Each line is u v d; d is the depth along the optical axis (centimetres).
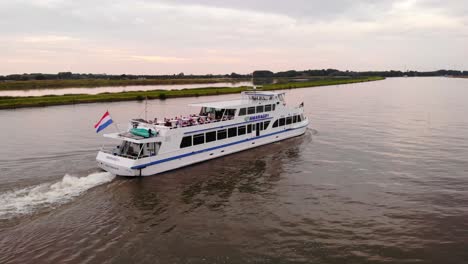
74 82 16575
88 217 2117
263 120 3912
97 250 1764
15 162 3111
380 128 5097
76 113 6325
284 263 1680
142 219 2119
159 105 7744
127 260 1684
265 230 2002
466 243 1856
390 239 1903
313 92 12175
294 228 2027
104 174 2817
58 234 1905
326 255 1748
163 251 1773
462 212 2228
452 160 3378
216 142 3412
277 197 2492
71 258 1686
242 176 2944
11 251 1727
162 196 2484
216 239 1897
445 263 1683
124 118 5869
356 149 3838
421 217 2164
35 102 7344
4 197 2348
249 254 1755
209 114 3653
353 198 2467
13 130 4656
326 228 2028
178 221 2106
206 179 2861
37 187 2527
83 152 3491
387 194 2536
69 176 2759
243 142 3709
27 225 1988
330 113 6738
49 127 4897
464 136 4500
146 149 2898
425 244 1852
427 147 3916
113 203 2336
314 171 3075
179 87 14862
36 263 1639
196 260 1698
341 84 18088
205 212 2238
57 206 2245
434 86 17900
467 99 9788
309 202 2403
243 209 2289
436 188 2644
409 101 9156
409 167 3167
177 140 3048
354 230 2003
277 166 3225
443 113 6719
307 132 4791
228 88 12600
